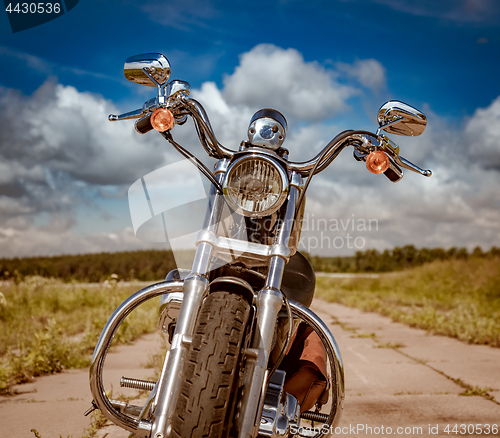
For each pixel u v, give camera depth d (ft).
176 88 6.46
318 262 115.55
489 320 22.98
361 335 22.52
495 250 60.23
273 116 6.28
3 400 11.60
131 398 11.59
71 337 21.03
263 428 5.37
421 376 14.28
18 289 33.30
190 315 5.18
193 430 4.40
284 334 6.23
